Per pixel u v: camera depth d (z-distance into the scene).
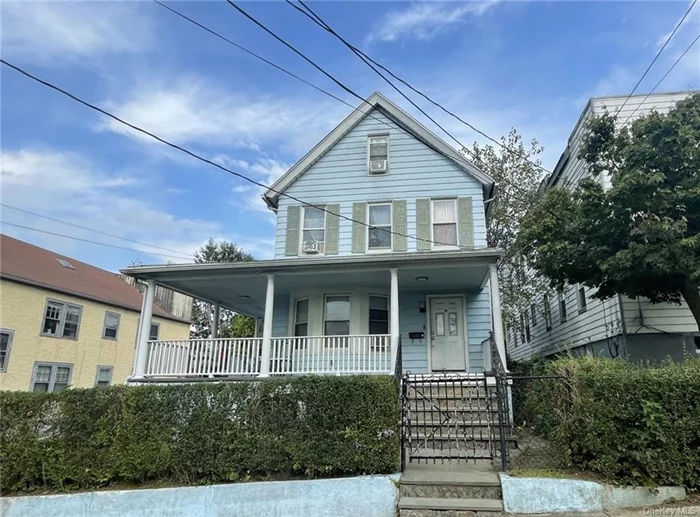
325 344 10.66
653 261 7.77
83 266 22.52
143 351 9.84
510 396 7.63
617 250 9.06
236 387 6.16
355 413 5.80
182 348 9.80
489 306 11.14
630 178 8.20
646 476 5.08
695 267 7.64
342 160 12.95
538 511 4.97
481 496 5.20
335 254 12.11
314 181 12.88
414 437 6.64
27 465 6.05
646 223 7.69
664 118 8.22
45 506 5.69
